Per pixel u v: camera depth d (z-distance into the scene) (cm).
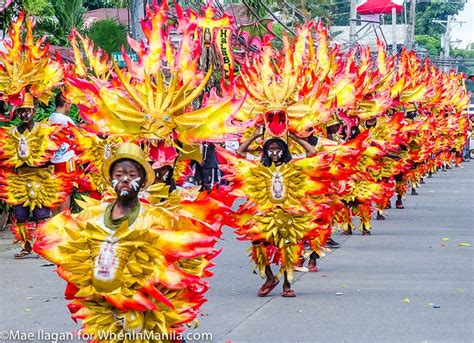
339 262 1391
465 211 2227
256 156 1168
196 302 701
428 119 2377
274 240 1086
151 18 890
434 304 1060
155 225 675
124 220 670
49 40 2566
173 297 689
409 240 1658
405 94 2248
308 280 1229
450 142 3638
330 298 1099
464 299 1092
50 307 1041
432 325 952
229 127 808
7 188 1385
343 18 5706
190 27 873
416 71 2566
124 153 662
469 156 5022
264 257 1103
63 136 1382
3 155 1366
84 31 2642
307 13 3397
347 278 1243
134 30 1872
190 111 844
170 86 808
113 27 2433
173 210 701
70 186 1403
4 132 1368
